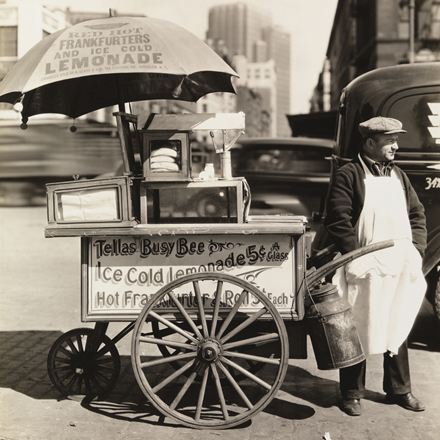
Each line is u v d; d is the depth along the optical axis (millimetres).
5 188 16031
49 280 7680
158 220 3785
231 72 3432
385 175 3639
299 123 11109
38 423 3551
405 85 4793
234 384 3369
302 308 3406
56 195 3467
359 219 3584
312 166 9609
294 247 3402
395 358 3686
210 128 3516
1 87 3307
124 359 4738
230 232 3338
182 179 3496
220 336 3361
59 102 4309
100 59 3178
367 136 3609
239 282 3316
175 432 3424
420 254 3670
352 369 3633
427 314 5957
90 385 4035
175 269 3461
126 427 3494
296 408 3758
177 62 3170
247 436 3367
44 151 15969
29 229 12422
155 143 3527
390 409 3723
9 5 11422
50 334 5414
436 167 4668
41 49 3332
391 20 23609
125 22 3387
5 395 3996
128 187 3385
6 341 5207
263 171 9688
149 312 3377
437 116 4703
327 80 36719
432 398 3893
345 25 33594
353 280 3541
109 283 3494
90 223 3430
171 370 4465
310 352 4953
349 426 3482
